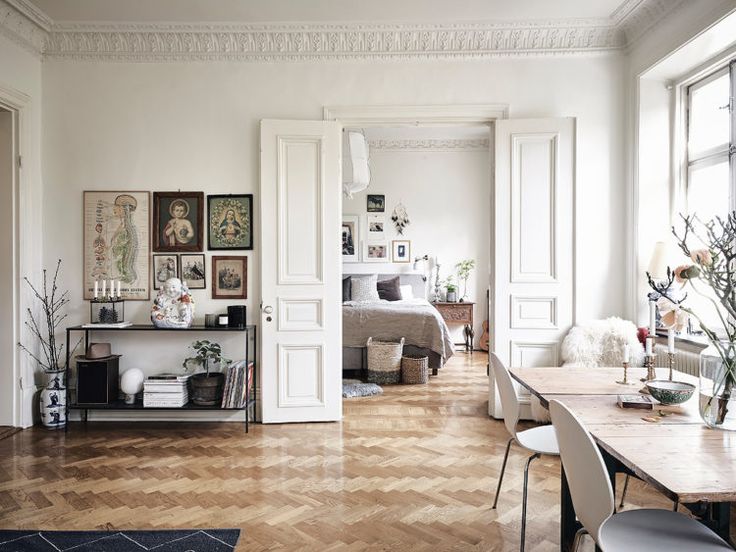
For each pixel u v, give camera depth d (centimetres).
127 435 405
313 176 433
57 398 424
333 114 444
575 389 244
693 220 407
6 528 256
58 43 437
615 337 402
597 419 196
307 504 283
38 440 392
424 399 514
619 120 442
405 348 616
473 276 833
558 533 252
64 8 405
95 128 445
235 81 444
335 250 433
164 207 445
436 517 268
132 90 443
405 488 303
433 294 831
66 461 348
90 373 413
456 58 442
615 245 444
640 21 407
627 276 438
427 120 447
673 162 421
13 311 421
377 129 781
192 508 278
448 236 834
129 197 445
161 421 443
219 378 416
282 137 430
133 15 417
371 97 443
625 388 245
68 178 445
